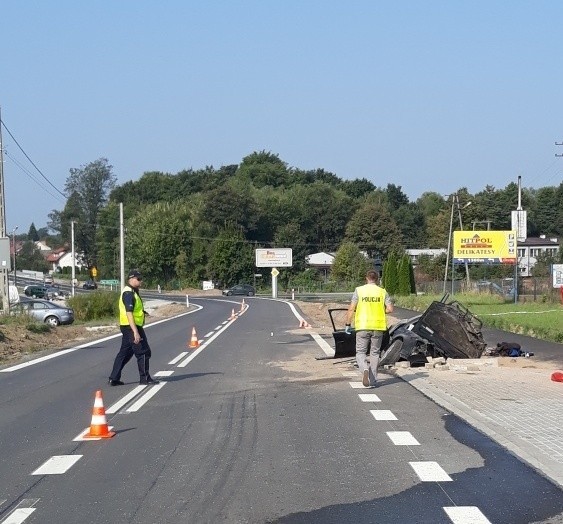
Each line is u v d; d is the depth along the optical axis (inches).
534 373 622.2
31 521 259.1
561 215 5147.6
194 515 261.3
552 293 2016.5
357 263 4084.6
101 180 5132.9
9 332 1113.4
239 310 2037.4
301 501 275.4
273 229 4734.3
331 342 971.9
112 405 493.7
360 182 5836.6
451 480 301.1
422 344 675.4
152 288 4274.1
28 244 6599.4
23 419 451.2
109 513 266.1
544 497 277.9
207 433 397.4
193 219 4352.9
